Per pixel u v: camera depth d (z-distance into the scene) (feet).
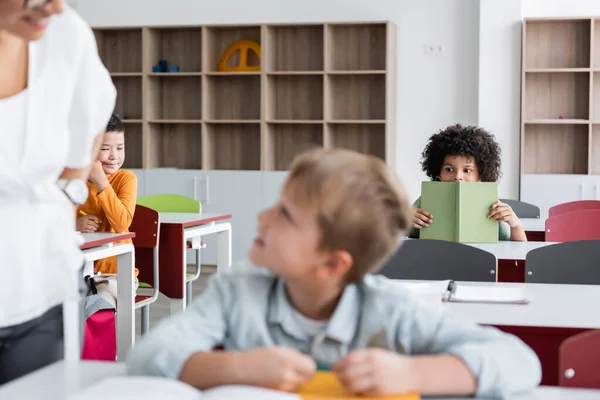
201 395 2.75
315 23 21.70
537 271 7.83
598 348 3.76
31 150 4.08
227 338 3.55
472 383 3.11
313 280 3.29
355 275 3.29
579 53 21.16
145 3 23.17
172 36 23.44
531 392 3.29
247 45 22.68
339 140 22.58
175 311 12.36
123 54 23.73
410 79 21.85
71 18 4.21
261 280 3.56
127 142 23.91
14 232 4.13
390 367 3.01
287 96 22.82
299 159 3.25
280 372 2.99
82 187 4.56
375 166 3.20
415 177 21.98
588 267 7.78
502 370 3.14
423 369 3.07
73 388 3.29
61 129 4.20
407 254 7.68
